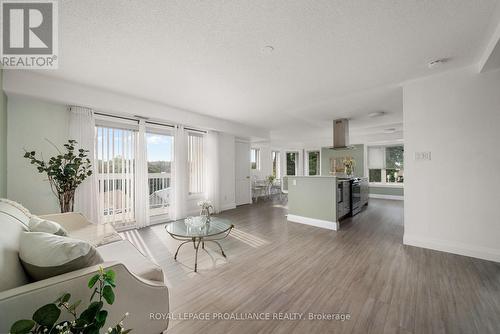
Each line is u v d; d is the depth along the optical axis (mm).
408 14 1644
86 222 2469
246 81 2939
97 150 3473
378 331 1411
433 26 1787
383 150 7680
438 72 2660
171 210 4473
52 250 1025
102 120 3529
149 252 2793
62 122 3117
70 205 2869
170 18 1679
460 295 1790
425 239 2805
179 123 4465
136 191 3879
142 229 3828
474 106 2477
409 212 2924
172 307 1679
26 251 1064
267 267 2350
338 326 1462
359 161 8086
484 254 2430
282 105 4066
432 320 1505
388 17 1677
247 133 6004
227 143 5863
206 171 5227
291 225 4113
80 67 2510
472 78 2480
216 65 2473
